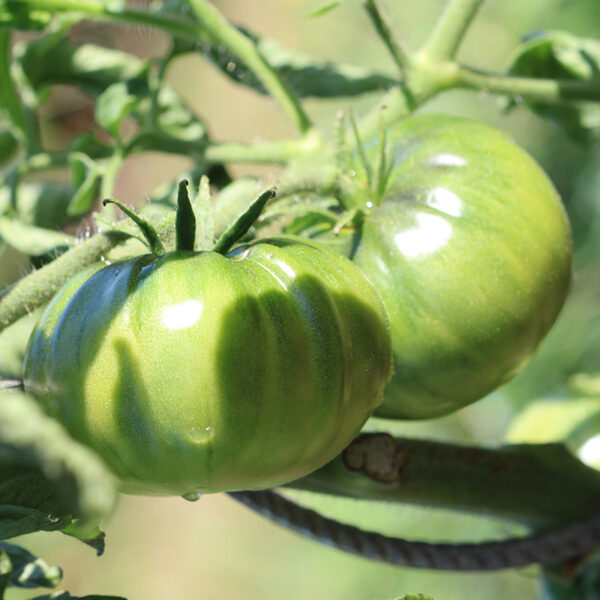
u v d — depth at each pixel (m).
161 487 0.42
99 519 0.36
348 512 0.59
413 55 0.53
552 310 0.48
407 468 0.50
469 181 0.47
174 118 0.59
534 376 1.08
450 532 1.03
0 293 0.45
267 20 2.13
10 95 0.58
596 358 1.08
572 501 0.52
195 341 0.41
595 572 0.55
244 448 0.41
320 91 0.60
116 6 0.54
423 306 0.46
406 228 0.47
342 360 0.42
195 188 0.55
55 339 0.42
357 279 0.44
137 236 0.44
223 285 0.41
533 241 0.47
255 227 0.47
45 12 0.55
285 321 0.42
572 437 0.57
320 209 0.47
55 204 0.60
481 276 0.46
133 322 0.41
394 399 0.48
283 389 0.41
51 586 0.44
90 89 0.62
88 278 0.43
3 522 0.40
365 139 0.52
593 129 0.64
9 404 0.35
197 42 0.58
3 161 0.63
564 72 0.61
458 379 0.47
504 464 0.51
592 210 1.14
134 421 0.41
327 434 0.42
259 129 2.17
